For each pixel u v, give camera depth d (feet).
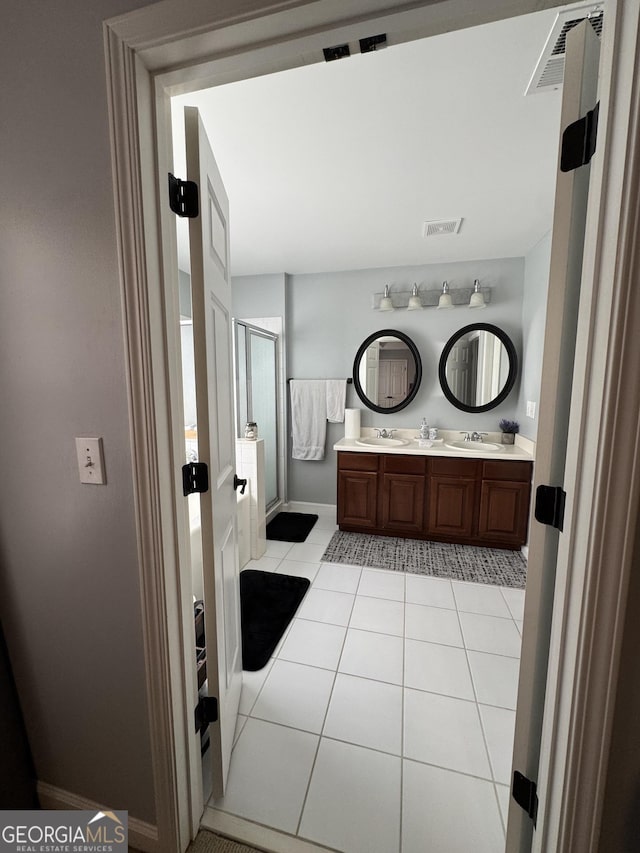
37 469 3.20
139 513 2.94
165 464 2.97
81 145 2.65
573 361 2.50
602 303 2.00
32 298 2.96
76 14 2.52
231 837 3.62
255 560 9.31
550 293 2.53
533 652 2.79
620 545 2.04
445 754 4.44
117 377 2.84
